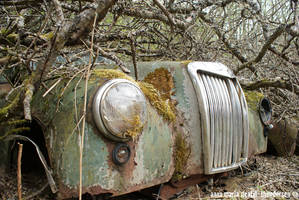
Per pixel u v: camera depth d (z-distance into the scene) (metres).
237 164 2.43
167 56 3.79
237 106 2.46
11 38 2.06
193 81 2.22
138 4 3.37
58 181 1.62
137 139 1.75
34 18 2.81
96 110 1.58
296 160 3.33
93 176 1.59
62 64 2.22
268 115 2.95
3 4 2.11
